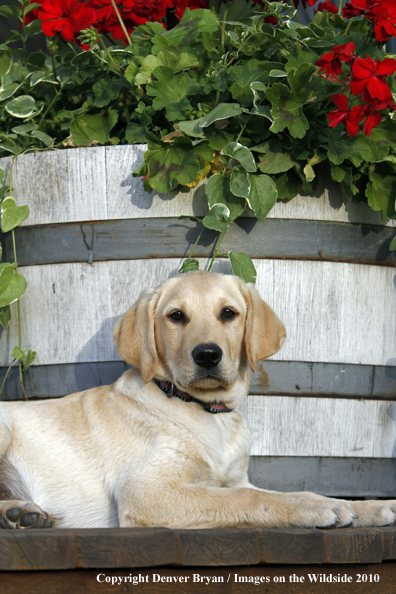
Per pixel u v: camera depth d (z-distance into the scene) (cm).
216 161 255
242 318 232
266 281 252
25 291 264
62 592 135
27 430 236
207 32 279
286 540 152
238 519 187
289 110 249
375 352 262
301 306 254
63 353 260
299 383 254
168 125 285
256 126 258
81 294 257
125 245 253
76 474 225
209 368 210
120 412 231
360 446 257
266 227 253
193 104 279
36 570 132
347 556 158
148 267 252
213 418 227
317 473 255
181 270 245
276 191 244
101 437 229
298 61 271
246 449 234
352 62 244
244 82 266
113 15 299
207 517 190
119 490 213
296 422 253
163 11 305
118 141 287
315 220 256
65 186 257
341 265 258
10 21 440
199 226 252
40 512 188
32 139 306
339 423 256
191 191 253
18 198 264
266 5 319
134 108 302
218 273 237
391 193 259
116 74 301
